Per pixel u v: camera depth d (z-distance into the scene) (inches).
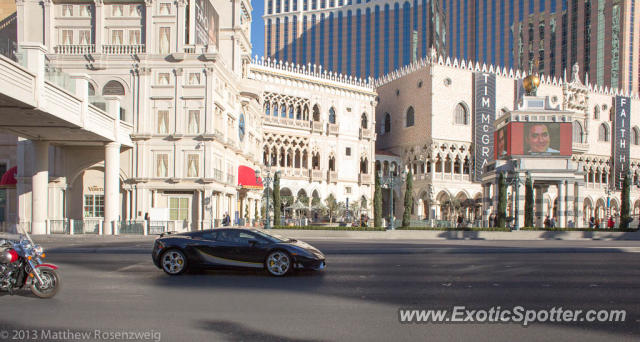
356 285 551.5
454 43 5290.4
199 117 1688.0
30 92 1013.8
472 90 3248.0
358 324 371.6
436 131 3132.4
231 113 1955.0
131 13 1766.7
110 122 1501.0
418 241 1382.9
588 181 3533.5
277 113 2758.4
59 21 1770.4
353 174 2987.2
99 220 1673.2
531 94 2228.1
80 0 1758.1
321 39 6043.3
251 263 620.7
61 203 1674.5
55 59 1692.9
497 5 5014.8
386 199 3410.4
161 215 1609.3
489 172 2144.4
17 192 1663.4
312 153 2844.5
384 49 5718.5
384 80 3683.6
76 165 1680.6
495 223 1914.4
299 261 616.1
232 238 632.4
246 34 2349.9
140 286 538.3
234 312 409.1
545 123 2062.0
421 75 3253.0
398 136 3474.4
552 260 856.3
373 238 1549.0
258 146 2527.1
